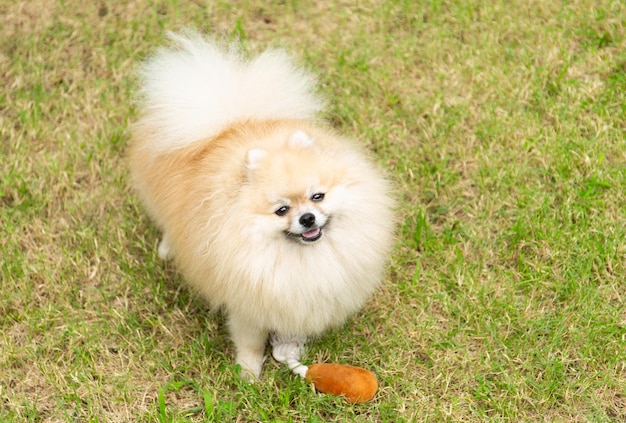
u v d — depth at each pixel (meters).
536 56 2.29
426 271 1.98
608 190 2.04
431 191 2.10
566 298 1.92
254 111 1.87
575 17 2.36
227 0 2.46
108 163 2.16
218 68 1.87
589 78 2.24
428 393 1.84
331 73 2.30
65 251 2.03
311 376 1.83
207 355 1.89
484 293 1.94
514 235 2.01
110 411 1.83
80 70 2.32
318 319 1.80
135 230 2.07
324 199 1.72
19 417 1.80
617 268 1.95
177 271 1.98
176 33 2.37
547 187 2.08
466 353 1.87
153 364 1.88
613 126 2.15
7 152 2.19
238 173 1.73
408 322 1.92
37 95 2.26
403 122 2.21
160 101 1.84
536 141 2.13
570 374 1.84
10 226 2.05
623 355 1.84
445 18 2.41
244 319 1.81
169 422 1.80
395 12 2.43
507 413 1.80
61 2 2.42
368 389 1.80
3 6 2.41
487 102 2.22
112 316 1.94
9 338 1.90
